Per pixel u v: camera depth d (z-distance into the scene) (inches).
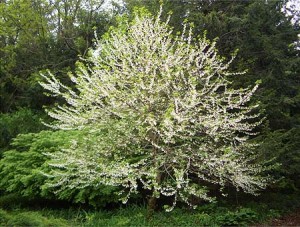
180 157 277.6
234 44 378.6
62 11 720.3
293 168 341.1
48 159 345.1
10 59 624.4
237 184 313.4
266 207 363.3
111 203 340.5
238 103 279.3
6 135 456.4
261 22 374.6
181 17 395.2
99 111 284.4
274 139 327.6
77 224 294.2
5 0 732.7
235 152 286.8
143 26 306.2
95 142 284.7
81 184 314.8
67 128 297.3
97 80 283.7
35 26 688.4
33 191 342.0
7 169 355.6
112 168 263.7
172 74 277.4
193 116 271.3
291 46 405.1
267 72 370.9
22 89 617.6
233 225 304.2
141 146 299.4
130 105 277.0
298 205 389.1
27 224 240.2
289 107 386.9
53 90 301.3
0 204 366.3
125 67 282.4
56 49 646.5
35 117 505.0
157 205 343.6
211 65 298.8
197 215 312.5
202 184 368.2
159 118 277.7
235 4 398.6
